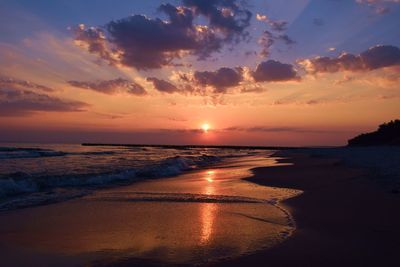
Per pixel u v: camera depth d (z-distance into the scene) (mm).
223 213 9984
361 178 17219
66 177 16984
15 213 10203
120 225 8680
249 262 5949
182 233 7883
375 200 11203
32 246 7039
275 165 31109
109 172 20531
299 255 6230
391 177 16047
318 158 42625
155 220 9203
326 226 8203
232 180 18750
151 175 21906
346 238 7215
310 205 10742
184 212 10188
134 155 48312
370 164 24938
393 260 5918
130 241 7320
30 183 15164
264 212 10055
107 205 11391
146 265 5938
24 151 45125
